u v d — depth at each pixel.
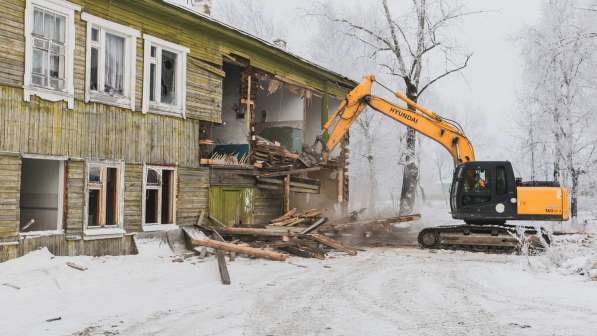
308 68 21.70
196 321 7.56
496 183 16.84
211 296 9.33
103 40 13.46
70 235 12.37
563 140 28.17
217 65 17.25
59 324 7.30
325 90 23.59
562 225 24.34
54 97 12.06
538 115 29.05
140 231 14.29
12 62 11.23
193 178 16.22
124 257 13.10
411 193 26.84
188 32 16.09
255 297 9.28
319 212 19.77
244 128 19.17
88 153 12.86
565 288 10.15
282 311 8.23
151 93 15.03
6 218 10.97
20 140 11.30
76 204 12.55
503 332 7.00
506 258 15.09
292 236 15.38
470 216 16.98
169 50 15.50
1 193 10.90
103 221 13.29
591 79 27.08
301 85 21.69
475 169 17.08
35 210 12.98
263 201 19.50
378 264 13.58
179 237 15.45
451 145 18.11
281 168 19.47
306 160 22.16
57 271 10.68
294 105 22.98
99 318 7.65
